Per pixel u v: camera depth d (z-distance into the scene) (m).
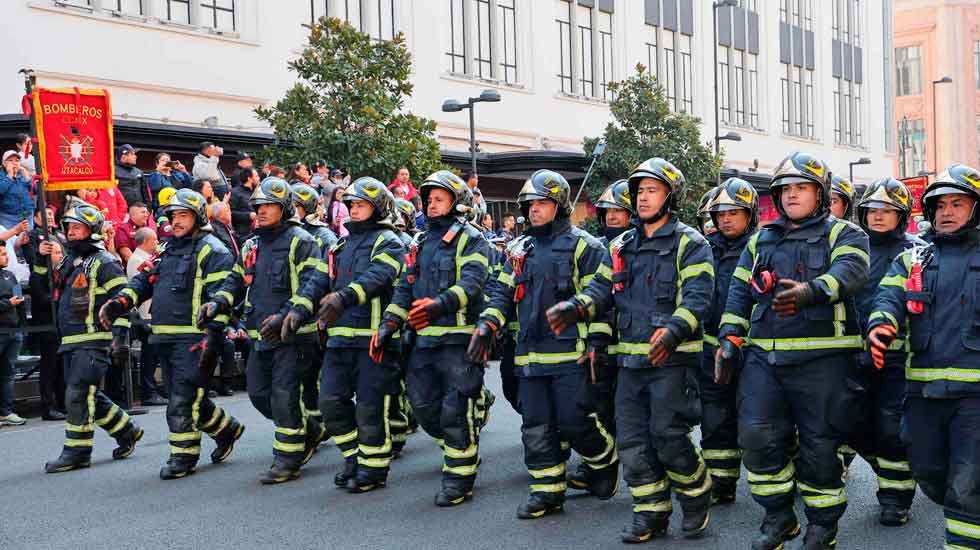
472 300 6.67
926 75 68.75
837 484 5.25
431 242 6.92
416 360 6.96
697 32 35.38
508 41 27.61
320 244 7.88
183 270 7.88
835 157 44.03
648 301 5.66
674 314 5.51
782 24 40.81
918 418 4.82
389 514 6.64
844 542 5.90
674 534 6.02
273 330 7.39
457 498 6.85
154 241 11.72
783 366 5.16
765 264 5.30
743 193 6.70
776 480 5.34
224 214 11.98
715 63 27.94
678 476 5.79
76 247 8.28
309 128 16.39
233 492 7.36
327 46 16.75
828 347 5.12
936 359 4.70
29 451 9.08
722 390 6.64
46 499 7.25
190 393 7.89
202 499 7.16
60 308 8.30
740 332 5.36
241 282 7.92
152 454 8.81
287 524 6.45
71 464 8.20
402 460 8.43
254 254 7.79
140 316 11.37
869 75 46.88
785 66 41.00
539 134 28.16
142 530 6.39
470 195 6.99
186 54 19.05
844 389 5.15
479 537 6.06
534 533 6.12
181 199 7.91
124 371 11.33
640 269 5.71
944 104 68.00
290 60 20.97
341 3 22.44
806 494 5.26
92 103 11.10
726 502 6.79
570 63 29.73
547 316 5.75
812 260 5.17
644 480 5.82
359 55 16.88
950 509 4.65
